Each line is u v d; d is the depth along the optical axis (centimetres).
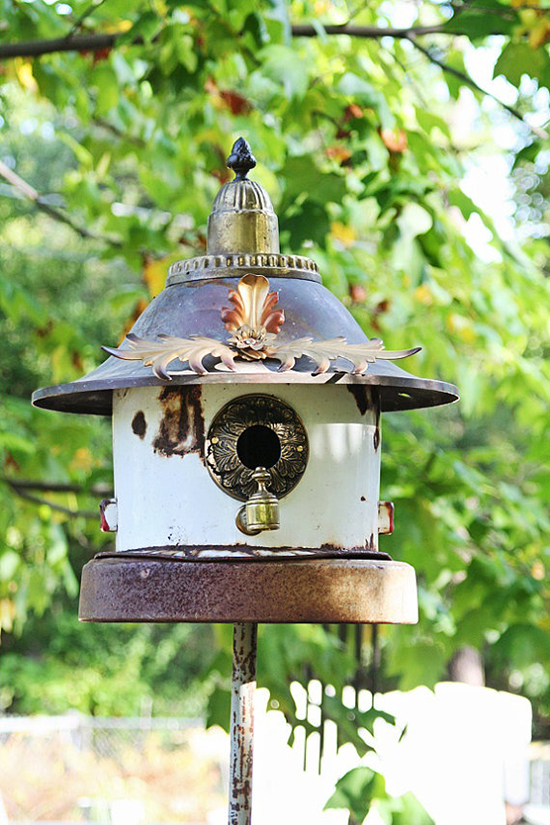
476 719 766
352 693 576
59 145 1802
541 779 1297
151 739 1645
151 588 299
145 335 326
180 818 1485
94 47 497
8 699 1938
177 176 612
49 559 663
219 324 317
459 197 496
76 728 1617
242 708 342
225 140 579
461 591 528
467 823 740
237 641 343
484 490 561
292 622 296
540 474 575
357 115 478
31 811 1388
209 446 315
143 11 500
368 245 641
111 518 342
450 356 600
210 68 508
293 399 317
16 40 562
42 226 1769
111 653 1994
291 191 473
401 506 516
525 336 607
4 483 623
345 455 323
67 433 661
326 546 317
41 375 1720
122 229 624
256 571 296
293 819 705
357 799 470
